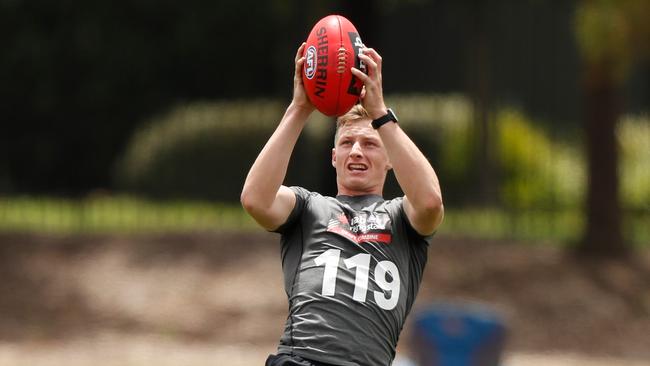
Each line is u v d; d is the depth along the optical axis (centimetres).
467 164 8362
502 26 9856
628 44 5506
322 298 2089
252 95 10219
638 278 6034
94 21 9619
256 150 8881
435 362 3753
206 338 5397
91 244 6319
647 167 8206
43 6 9531
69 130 9925
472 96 7988
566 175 8356
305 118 2170
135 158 9106
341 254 2127
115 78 9794
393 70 9925
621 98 6384
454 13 9775
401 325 2152
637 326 5572
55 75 9700
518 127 8650
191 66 10012
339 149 2227
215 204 8606
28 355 4903
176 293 5828
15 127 9906
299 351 2069
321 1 7638
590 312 5662
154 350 5072
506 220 7088
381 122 2108
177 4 9738
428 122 8550
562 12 9788
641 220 7888
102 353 4984
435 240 6359
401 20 9906
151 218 7225
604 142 6319
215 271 6034
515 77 9888
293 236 2191
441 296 5750
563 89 9881
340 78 2097
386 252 2136
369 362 2067
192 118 9106
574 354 5222
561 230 6994
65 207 7750
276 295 5772
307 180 8300
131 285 5906
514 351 5241
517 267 6066
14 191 9950
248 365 4769
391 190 8019
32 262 6097
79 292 5834
